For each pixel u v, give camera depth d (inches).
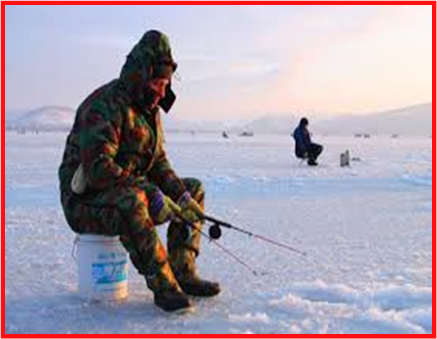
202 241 232.8
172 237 152.3
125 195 138.0
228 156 997.8
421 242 237.0
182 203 150.5
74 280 168.7
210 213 325.4
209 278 172.7
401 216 318.0
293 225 283.4
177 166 727.7
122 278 148.7
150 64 140.9
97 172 136.5
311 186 492.1
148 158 149.1
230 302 147.9
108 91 142.2
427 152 1312.7
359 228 275.0
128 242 139.2
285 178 560.1
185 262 151.6
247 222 292.2
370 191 455.8
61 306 142.9
